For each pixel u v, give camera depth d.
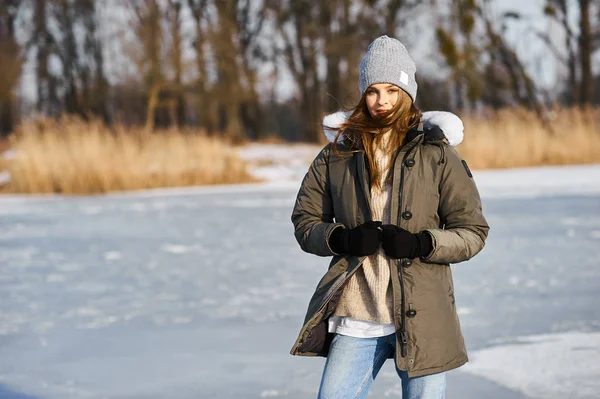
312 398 4.86
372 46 3.32
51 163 21.78
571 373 5.16
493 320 6.59
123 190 21.84
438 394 3.18
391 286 3.20
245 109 49.66
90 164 21.66
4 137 43.53
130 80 47.94
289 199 18.45
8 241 12.26
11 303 7.75
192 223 14.12
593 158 26.75
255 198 18.81
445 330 3.18
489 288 7.88
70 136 22.55
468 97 38.75
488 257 9.64
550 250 10.09
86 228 13.77
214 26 42.41
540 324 6.43
